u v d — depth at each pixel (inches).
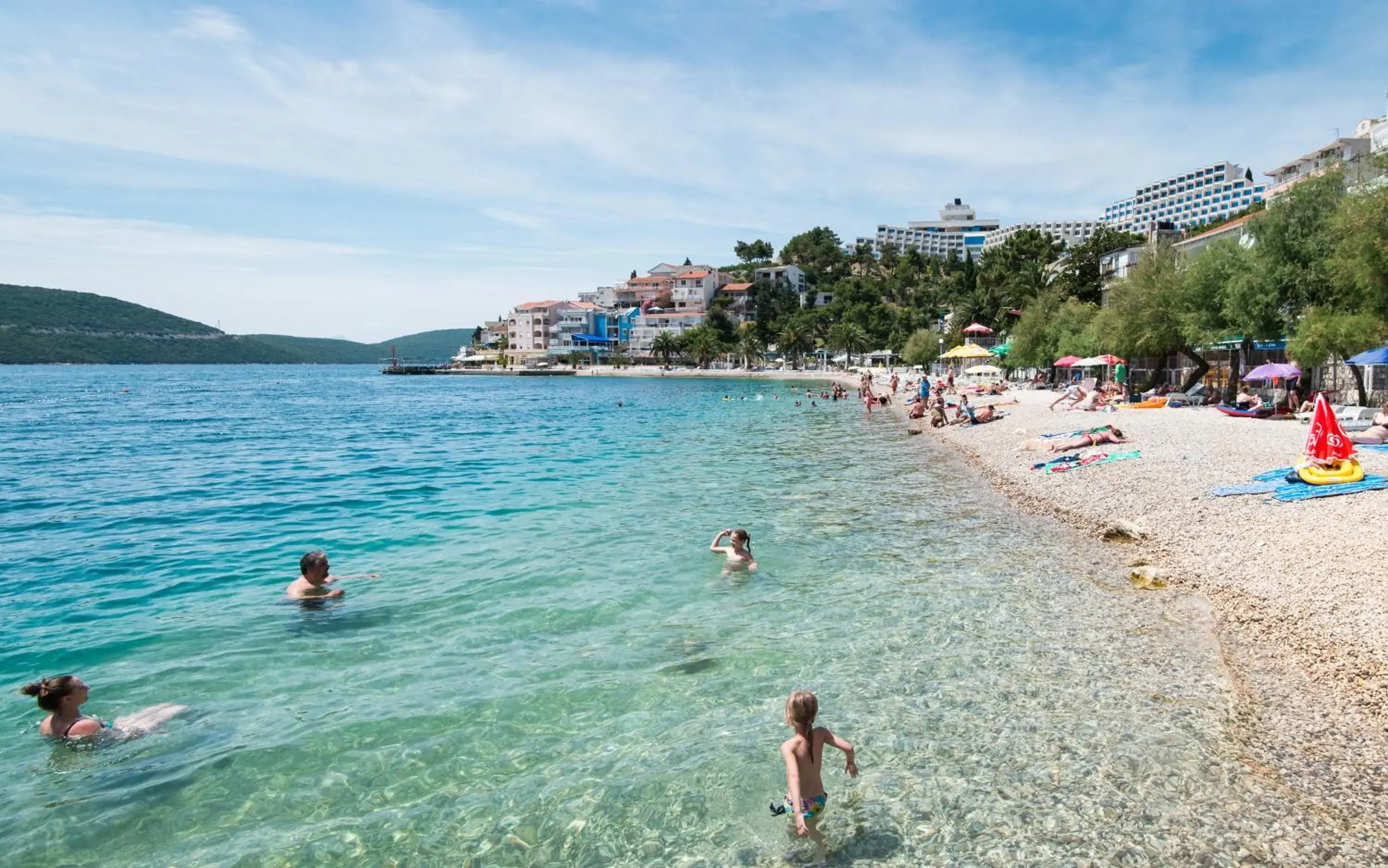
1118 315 1557.6
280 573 492.4
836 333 5354.3
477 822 232.7
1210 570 458.9
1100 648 353.4
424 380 6033.5
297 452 1218.0
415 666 341.4
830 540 573.9
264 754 268.5
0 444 1357.0
